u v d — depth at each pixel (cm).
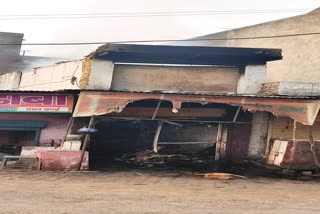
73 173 1191
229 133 1573
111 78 1700
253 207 684
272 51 1619
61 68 2020
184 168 1387
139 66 1733
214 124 1598
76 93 1507
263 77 1683
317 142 1345
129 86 1717
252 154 1551
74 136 1440
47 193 779
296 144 1334
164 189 898
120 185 955
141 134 1688
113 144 1673
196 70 1728
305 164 1319
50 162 1248
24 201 682
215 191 886
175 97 1327
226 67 1727
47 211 602
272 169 1373
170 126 1656
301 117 1301
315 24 2216
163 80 1723
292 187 1001
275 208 680
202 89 1711
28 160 1352
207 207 670
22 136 1631
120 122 1688
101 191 834
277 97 1328
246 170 1360
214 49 1623
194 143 1557
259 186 1005
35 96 1517
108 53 1667
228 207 676
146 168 1377
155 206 668
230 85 1714
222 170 1352
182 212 622
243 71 1700
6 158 1316
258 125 1559
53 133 1561
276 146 1445
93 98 1320
